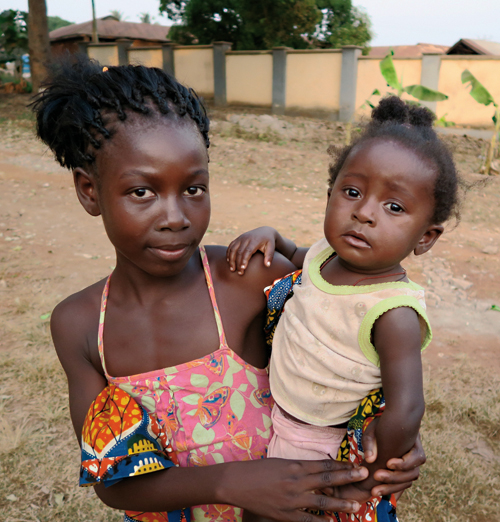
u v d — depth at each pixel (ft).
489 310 16.44
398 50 84.43
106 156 3.41
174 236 3.41
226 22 67.87
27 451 9.68
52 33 101.45
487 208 26.37
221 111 54.49
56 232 22.74
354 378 3.85
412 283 4.01
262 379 4.38
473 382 12.50
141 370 4.00
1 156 36.17
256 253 4.45
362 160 3.89
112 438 3.66
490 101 33.19
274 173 33.32
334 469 3.56
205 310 4.13
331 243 4.00
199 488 3.55
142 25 105.70
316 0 66.23
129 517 4.23
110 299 4.12
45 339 13.51
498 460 9.95
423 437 10.37
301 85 54.08
